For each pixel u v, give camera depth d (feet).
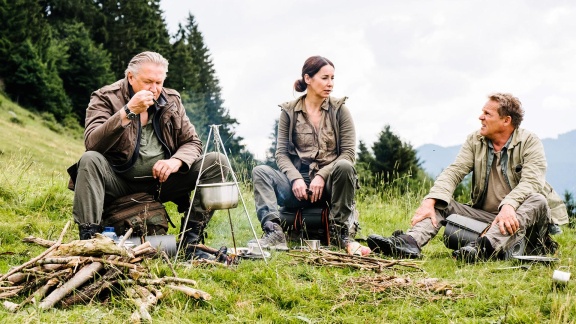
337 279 12.00
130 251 10.87
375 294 11.19
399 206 25.93
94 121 13.56
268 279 11.71
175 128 14.42
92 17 200.85
